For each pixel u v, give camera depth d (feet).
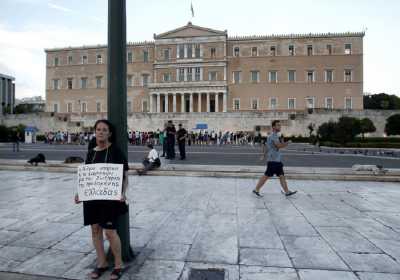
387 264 15.24
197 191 33.63
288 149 118.01
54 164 50.49
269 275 14.12
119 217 15.47
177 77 250.98
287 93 244.63
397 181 40.37
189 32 250.98
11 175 45.47
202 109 254.47
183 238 19.01
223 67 245.86
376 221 22.63
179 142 66.13
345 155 86.28
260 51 248.73
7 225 21.59
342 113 191.52
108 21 16.35
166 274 14.37
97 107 264.11
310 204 27.86
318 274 14.17
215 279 13.83
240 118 199.41
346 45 238.48
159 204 27.63
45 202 28.32
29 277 14.19
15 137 102.58
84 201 14.35
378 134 189.16
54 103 273.75
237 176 43.55
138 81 260.83
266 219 23.06
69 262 15.71
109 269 14.97
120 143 16.07
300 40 244.01
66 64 272.51
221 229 20.71
